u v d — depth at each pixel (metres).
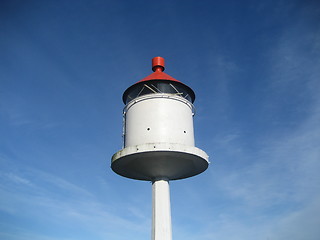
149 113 25.55
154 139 24.61
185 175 28.02
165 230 24.81
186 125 25.95
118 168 26.62
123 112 28.06
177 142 24.81
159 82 27.06
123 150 24.69
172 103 26.02
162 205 25.67
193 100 29.02
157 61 30.09
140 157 24.61
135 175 27.83
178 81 27.33
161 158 24.61
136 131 25.44
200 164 25.95
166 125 25.06
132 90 27.92
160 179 26.64
